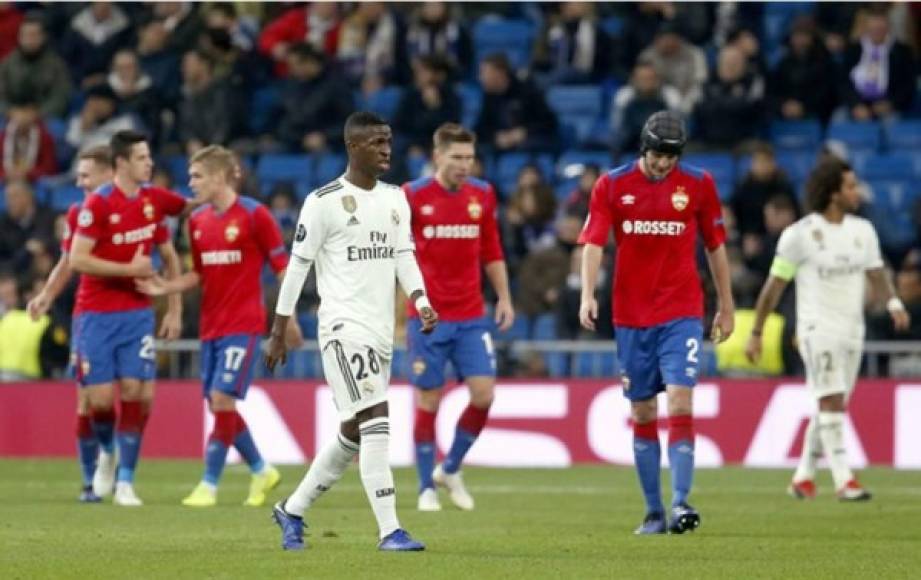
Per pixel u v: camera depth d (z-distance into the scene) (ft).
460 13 276.00
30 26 264.93
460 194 142.20
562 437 199.41
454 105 244.01
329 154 248.11
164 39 262.26
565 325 206.90
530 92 245.86
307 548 100.58
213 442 143.84
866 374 197.77
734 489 166.09
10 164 254.27
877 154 246.06
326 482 99.50
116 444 155.02
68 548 102.22
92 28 271.49
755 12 265.13
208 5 267.18
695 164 239.91
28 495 155.74
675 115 114.11
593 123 253.44
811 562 95.96
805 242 148.87
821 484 175.83
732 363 199.41
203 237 143.95
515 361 202.80
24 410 208.95
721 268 117.91
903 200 243.19
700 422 197.77
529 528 120.98
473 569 89.56
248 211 143.43
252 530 116.47
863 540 111.96
